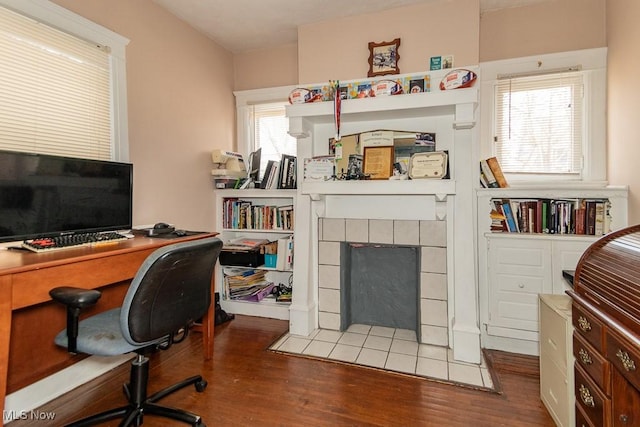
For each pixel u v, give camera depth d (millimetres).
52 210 1589
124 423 1424
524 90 2428
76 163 1691
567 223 2172
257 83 3225
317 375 1974
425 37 2369
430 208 2412
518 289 2223
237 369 2043
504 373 1992
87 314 1966
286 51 3119
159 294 1322
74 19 1851
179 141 2617
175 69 2578
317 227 2664
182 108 2650
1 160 1405
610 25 2174
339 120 2318
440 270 2342
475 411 1642
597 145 2266
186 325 1535
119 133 2107
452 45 2311
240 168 3148
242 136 3268
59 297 1185
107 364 2045
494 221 2311
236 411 1642
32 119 1687
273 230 2922
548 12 2359
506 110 2463
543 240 2156
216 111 3043
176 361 2143
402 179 2252
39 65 1708
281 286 3088
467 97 2053
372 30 2508
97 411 1663
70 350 1314
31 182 1508
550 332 1596
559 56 2326
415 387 1849
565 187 2135
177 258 1312
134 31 2229
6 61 1581
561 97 2354
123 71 2139
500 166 2463
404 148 2365
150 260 1249
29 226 1502
